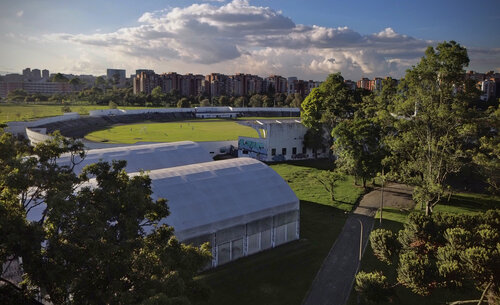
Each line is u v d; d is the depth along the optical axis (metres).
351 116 90.00
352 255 37.38
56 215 14.56
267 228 38.41
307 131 88.69
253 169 43.62
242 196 38.31
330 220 47.19
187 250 19.94
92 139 109.88
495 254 21.25
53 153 19.61
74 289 15.79
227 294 29.75
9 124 106.38
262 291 30.36
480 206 52.72
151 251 18.45
